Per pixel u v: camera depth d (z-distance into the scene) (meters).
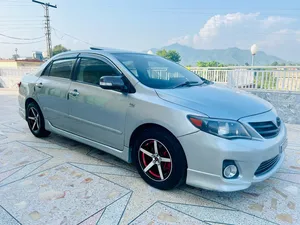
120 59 2.98
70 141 4.08
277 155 2.43
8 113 6.62
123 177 2.82
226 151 2.07
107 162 3.24
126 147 2.76
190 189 2.57
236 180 2.15
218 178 2.13
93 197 2.39
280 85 6.36
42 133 4.11
